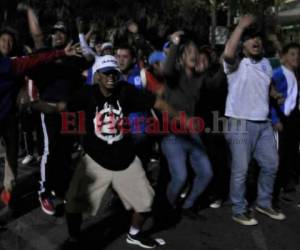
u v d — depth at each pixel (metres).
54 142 4.92
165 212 4.95
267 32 6.83
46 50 5.07
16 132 4.54
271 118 5.02
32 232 4.54
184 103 4.63
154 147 6.33
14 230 4.58
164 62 4.65
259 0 14.16
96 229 4.64
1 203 5.21
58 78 4.90
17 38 5.15
